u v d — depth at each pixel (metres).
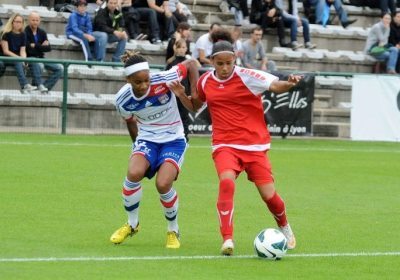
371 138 59.09
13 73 52.94
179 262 23.08
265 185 24.42
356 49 73.75
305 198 35.22
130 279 21.00
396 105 59.12
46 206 31.09
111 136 54.28
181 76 24.62
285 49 68.56
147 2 63.12
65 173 38.91
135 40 62.62
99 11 59.62
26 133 52.88
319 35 72.00
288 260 23.73
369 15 76.44
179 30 55.28
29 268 21.80
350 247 25.89
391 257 24.64
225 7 70.88
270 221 29.86
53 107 53.84
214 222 29.34
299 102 57.78
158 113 24.67
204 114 55.25
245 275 21.80
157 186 24.52
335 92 63.62
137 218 25.30
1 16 60.34
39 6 63.59
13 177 37.19
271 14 68.19
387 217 31.42
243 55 60.97
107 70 56.78
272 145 53.97
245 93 24.12
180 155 24.83
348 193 36.94
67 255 23.48
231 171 23.92
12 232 26.42
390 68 69.69
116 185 36.31
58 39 59.44
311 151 52.06
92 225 28.03
